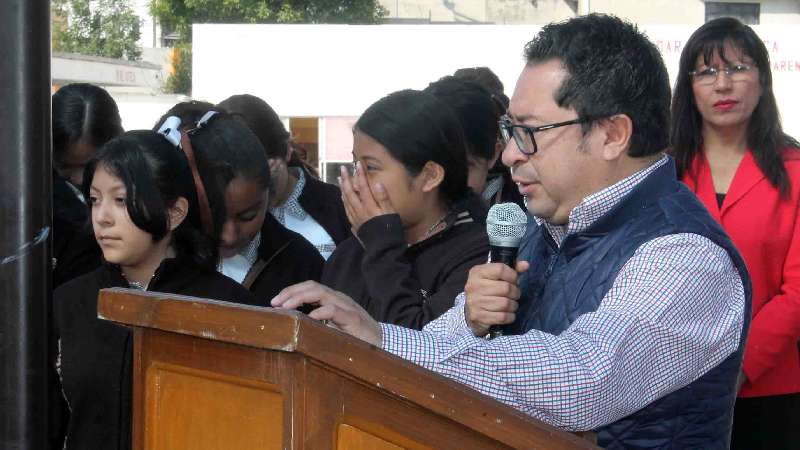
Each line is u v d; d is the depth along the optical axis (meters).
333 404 1.29
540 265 2.05
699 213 1.82
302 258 3.22
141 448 1.46
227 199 2.71
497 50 12.27
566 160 1.84
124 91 25.17
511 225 2.05
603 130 1.83
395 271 2.49
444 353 1.63
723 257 1.77
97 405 2.27
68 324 2.33
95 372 2.26
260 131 3.54
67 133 3.32
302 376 1.27
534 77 1.86
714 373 1.78
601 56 1.82
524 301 2.02
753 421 3.09
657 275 1.70
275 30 12.37
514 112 1.90
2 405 1.93
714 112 3.16
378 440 1.33
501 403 1.38
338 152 12.52
